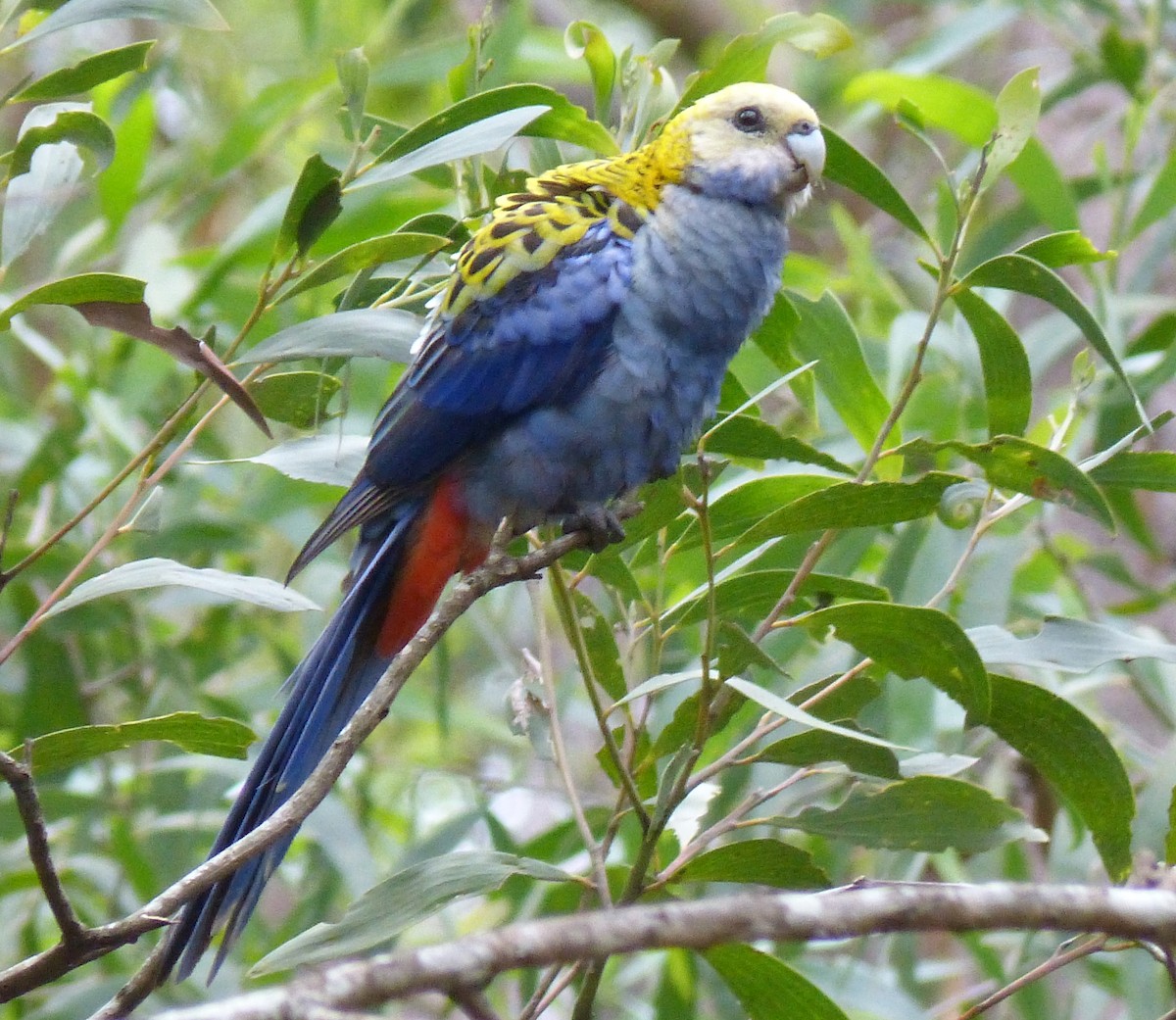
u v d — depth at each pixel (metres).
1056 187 8.27
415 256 5.68
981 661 5.20
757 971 5.36
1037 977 5.44
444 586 6.75
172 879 8.37
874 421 6.61
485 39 6.37
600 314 6.45
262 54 12.58
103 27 12.91
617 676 6.05
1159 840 6.32
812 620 5.34
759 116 6.61
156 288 9.23
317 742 6.24
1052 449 5.79
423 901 5.25
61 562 8.64
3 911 8.99
